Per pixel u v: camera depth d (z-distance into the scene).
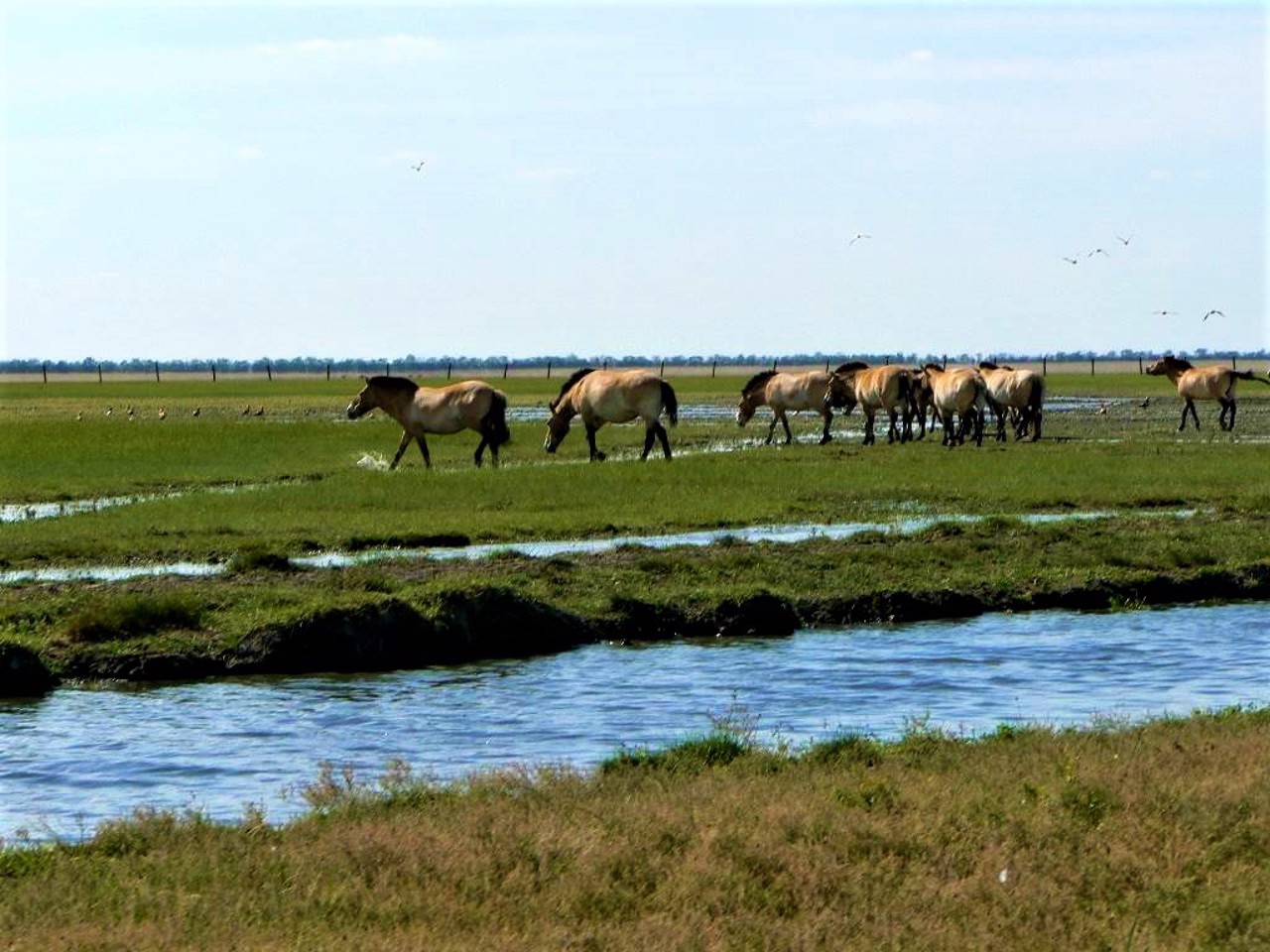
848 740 27.31
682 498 64.75
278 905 19.14
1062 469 75.62
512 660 38.03
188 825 23.33
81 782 27.94
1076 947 17.52
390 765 27.91
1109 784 23.06
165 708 33.50
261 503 63.69
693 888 19.28
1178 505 63.75
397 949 17.34
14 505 69.25
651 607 41.38
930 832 21.20
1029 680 35.41
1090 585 45.25
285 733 31.31
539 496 65.38
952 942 17.61
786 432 101.56
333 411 152.75
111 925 18.53
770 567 46.16
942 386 95.12
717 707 32.97
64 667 36.38
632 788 24.23
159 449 95.88
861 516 60.38
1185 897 18.88
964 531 52.78
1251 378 109.81
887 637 40.56
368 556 51.34
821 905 18.92
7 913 19.03
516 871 19.92
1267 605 44.97
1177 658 37.69
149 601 38.88
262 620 38.00
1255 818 21.38
